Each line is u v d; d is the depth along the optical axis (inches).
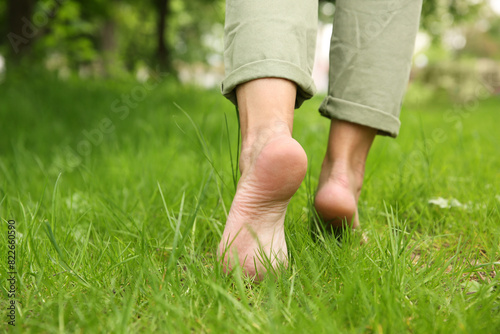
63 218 61.1
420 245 52.2
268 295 39.3
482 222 58.6
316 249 46.4
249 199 42.3
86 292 40.7
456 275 43.2
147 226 58.7
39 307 37.3
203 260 49.5
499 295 37.8
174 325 33.8
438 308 37.2
